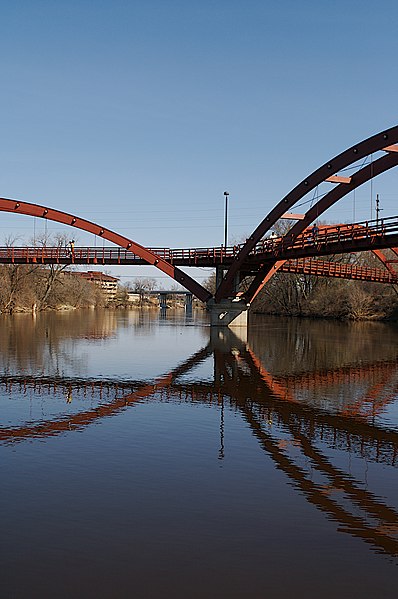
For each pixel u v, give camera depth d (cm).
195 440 1298
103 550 741
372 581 676
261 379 2273
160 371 2469
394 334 5056
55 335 4488
